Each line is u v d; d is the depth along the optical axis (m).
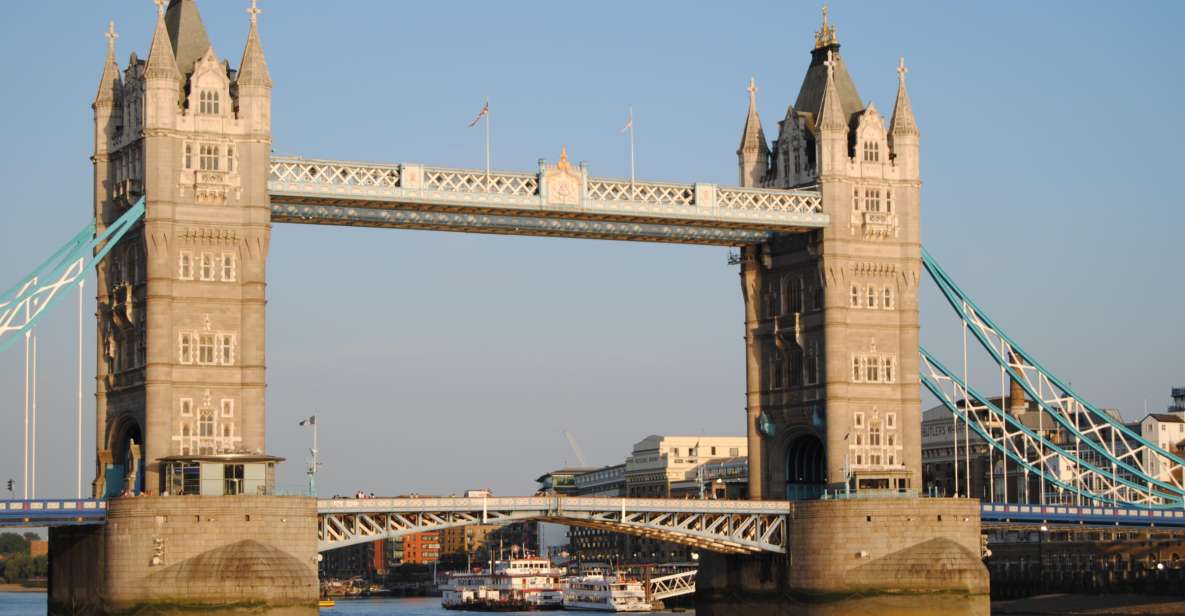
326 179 162.00
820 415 184.38
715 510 177.50
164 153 155.75
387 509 161.38
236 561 148.38
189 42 162.00
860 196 186.12
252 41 160.12
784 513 181.25
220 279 157.50
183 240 156.38
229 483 152.38
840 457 182.25
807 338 186.62
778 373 191.38
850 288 184.62
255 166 158.62
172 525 148.50
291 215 164.12
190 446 155.38
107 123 162.00
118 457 162.38
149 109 155.62
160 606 147.38
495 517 166.62
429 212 168.62
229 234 157.75
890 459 185.25
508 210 169.00
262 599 148.00
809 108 191.75
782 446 190.62
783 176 191.88
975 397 196.88
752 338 193.25
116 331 162.38
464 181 167.12
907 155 188.12
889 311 186.88
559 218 174.38
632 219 175.25
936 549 176.00
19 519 147.00
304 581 151.00
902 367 186.62
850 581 175.88
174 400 155.12
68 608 158.38
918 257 187.88
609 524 172.88
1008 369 198.00
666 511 175.00
